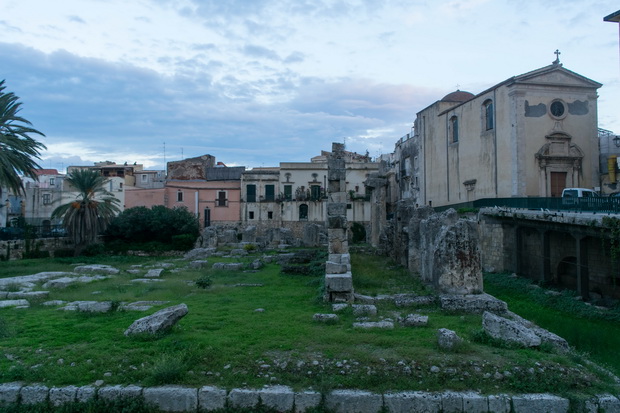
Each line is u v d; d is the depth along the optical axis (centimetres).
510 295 2184
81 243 4578
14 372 795
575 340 1280
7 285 1919
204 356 852
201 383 776
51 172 8619
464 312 1249
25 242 4191
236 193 7012
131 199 6806
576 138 3506
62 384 774
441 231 1518
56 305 1427
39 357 863
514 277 2555
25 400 752
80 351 888
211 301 1445
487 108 3819
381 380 780
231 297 1526
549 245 2341
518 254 2639
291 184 7019
